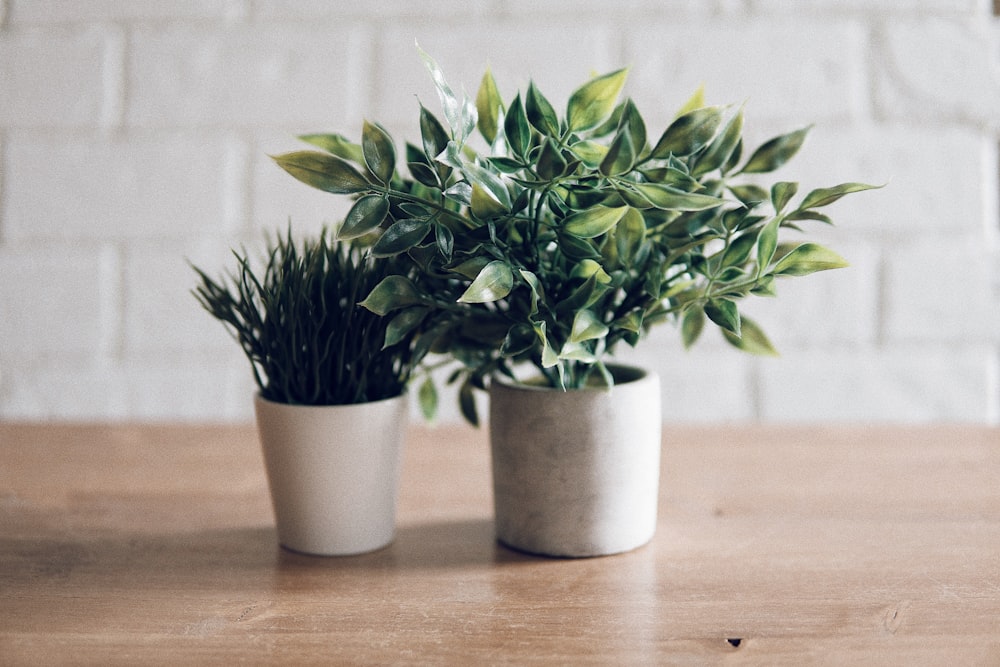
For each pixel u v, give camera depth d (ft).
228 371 3.46
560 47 3.31
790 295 3.40
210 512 2.23
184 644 1.57
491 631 1.61
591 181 1.78
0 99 3.37
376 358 1.94
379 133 1.72
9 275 3.42
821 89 3.32
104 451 2.75
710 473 2.51
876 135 3.32
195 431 2.98
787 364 3.42
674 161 1.79
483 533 2.09
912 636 1.59
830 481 2.43
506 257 1.78
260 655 1.53
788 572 1.86
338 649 1.55
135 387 3.46
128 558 1.95
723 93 3.33
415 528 2.12
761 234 1.72
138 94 3.36
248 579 1.84
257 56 3.34
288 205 3.37
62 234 3.41
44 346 3.45
